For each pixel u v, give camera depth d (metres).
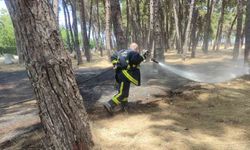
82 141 3.87
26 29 3.43
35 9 3.39
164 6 32.72
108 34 21.33
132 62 5.96
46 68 3.50
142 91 7.72
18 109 7.72
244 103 6.62
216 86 8.55
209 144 4.38
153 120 5.52
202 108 6.34
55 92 3.57
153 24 12.35
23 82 12.52
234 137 4.66
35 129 5.63
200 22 36.59
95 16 37.28
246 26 11.44
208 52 29.09
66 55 3.69
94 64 20.06
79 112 3.82
